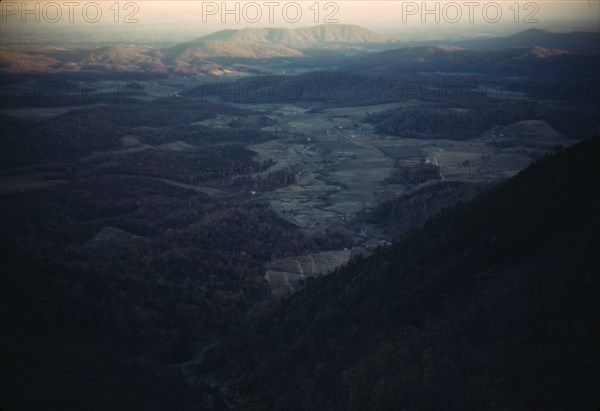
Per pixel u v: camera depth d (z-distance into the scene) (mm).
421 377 56969
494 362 55281
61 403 58406
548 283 59875
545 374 52281
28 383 60594
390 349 61594
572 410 48594
